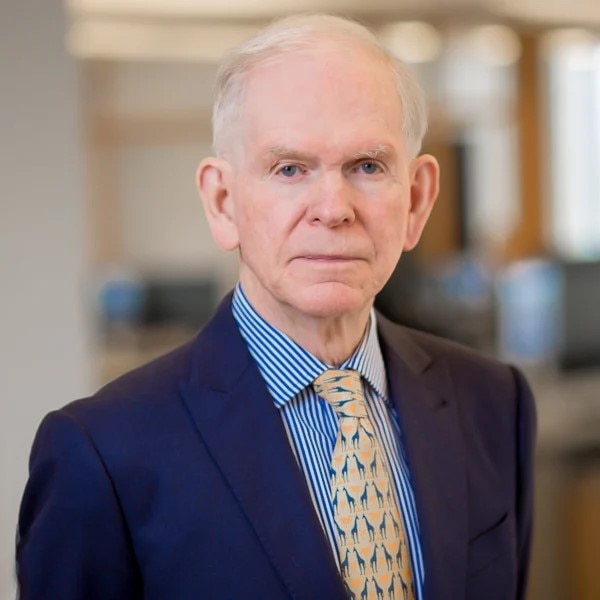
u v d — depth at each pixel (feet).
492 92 26.96
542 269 16.74
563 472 12.89
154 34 22.54
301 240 3.92
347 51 3.94
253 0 20.44
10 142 9.46
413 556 4.23
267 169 3.93
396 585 4.10
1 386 9.55
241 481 4.07
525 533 4.97
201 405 4.23
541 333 16.70
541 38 23.88
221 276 25.50
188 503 4.05
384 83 3.98
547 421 13.25
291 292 3.97
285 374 4.27
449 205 28.63
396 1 20.81
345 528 4.09
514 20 22.54
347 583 4.03
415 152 4.27
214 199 4.28
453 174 28.58
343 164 3.90
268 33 4.02
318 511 4.11
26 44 9.47
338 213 3.84
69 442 4.08
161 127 32.71
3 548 9.42
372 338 4.56
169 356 4.53
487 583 4.43
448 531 4.31
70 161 9.69
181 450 4.12
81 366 9.85
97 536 4.03
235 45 4.19
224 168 4.17
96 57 27.25
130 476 4.06
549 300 16.38
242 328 4.42
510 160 25.80
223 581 3.98
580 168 25.89
